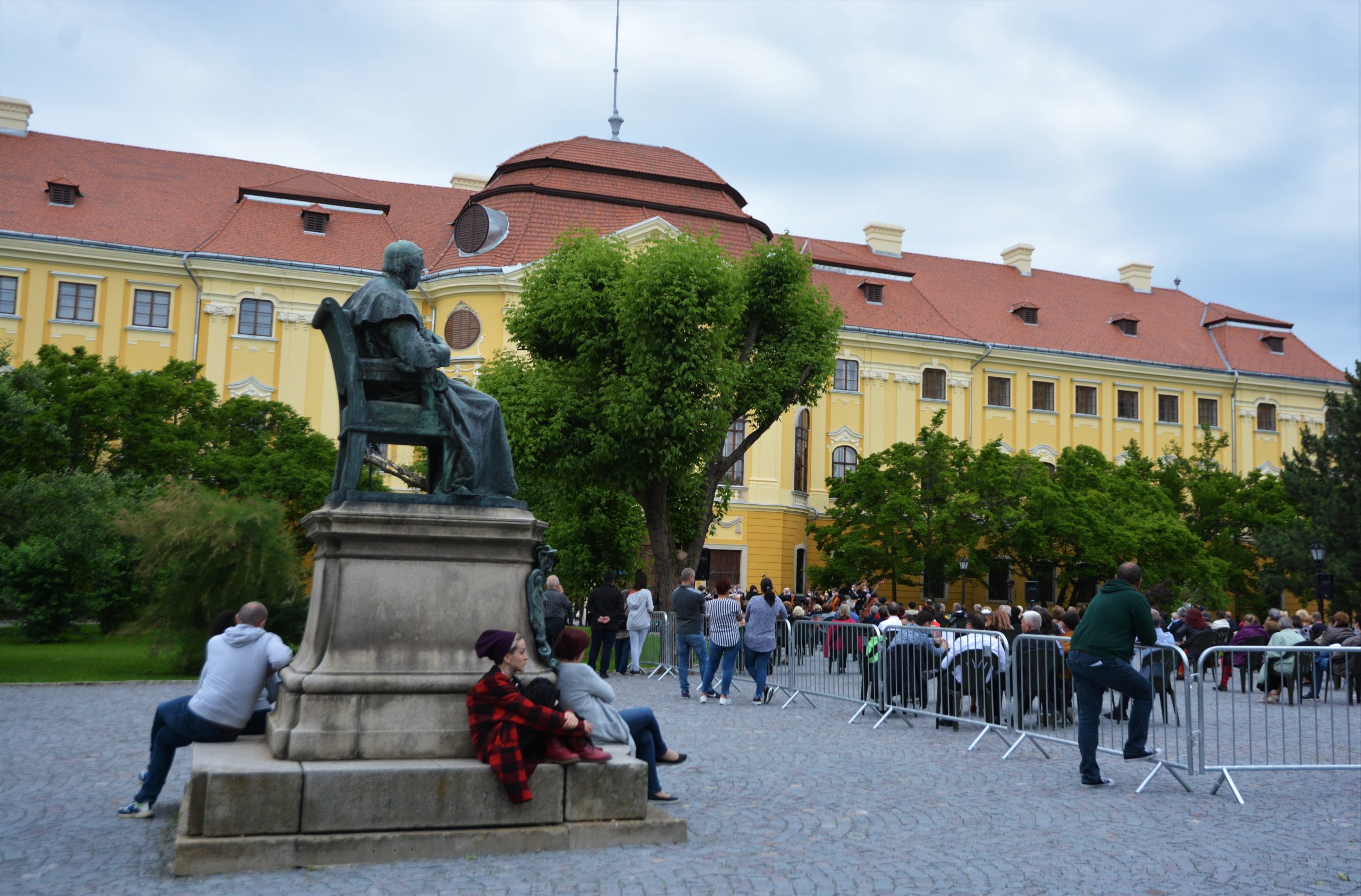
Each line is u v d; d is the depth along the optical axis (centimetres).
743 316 2386
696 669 2059
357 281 4241
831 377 2430
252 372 4125
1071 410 5194
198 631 1759
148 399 3200
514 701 640
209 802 583
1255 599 4300
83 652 2253
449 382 724
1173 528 3797
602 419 2203
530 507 2625
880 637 1333
